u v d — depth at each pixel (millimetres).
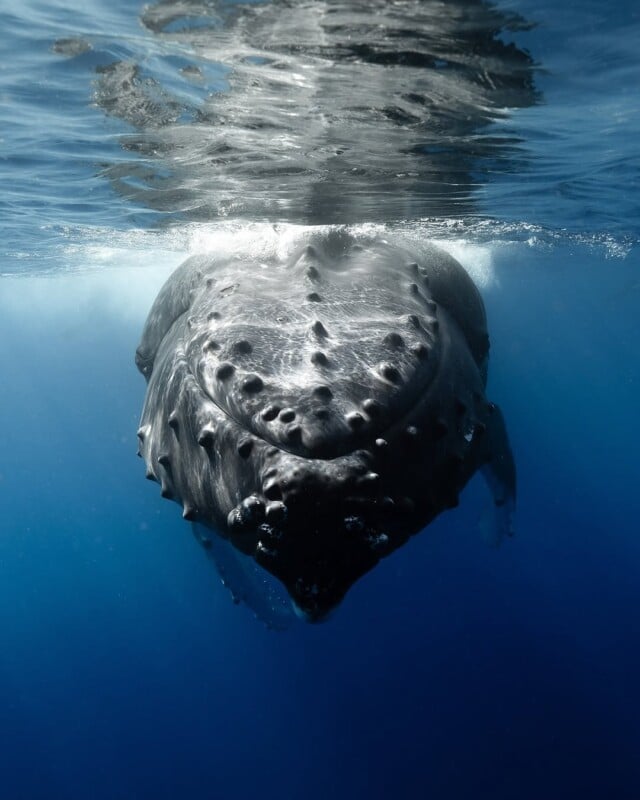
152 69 7562
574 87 8016
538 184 12930
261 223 13758
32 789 24125
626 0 6180
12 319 44688
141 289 30531
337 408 3705
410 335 4516
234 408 3928
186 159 10508
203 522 4289
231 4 6156
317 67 7309
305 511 3344
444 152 10312
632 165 12086
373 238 7293
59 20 6543
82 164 10945
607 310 59688
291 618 6504
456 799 20734
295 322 4656
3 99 8492
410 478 3799
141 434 5285
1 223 15977
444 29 6559
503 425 7098
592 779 20938
